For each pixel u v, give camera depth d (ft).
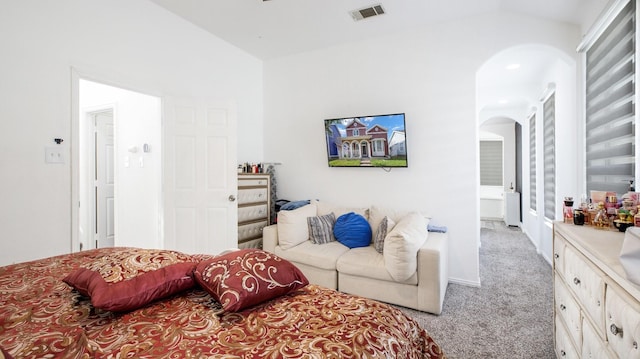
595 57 8.04
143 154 11.35
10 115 6.75
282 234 10.25
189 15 10.39
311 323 3.45
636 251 2.75
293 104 13.62
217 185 11.11
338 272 9.22
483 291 9.62
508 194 21.47
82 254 5.68
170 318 3.58
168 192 10.44
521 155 21.12
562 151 10.88
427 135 10.87
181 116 10.62
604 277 3.58
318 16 10.25
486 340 6.79
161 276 4.09
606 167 7.41
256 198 12.58
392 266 8.07
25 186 6.98
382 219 10.18
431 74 10.75
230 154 11.26
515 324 7.48
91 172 13.33
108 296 3.54
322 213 11.75
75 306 3.76
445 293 9.32
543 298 9.04
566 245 5.21
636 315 2.79
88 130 13.20
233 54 12.73
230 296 3.70
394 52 11.37
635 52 5.93
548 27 9.29
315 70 13.07
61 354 2.78
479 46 10.06
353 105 12.24
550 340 6.75
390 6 9.56
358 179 12.16
